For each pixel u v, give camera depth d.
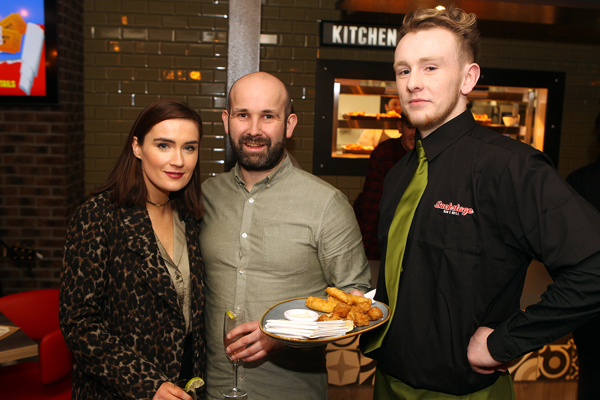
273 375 1.44
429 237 1.24
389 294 1.30
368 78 4.53
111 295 1.31
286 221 1.46
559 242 1.05
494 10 2.53
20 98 3.69
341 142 4.68
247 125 1.42
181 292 1.42
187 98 4.40
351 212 1.52
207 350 1.52
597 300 1.02
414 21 1.23
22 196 3.82
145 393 1.21
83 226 1.30
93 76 4.31
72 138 4.01
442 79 1.21
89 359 1.23
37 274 3.89
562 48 4.76
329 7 4.47
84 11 4.25
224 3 4.33
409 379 1.27
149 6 4.29
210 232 1.53
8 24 3.59
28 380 2.04
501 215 1.13
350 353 2.20
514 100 4.80
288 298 1.46
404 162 1.46
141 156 1.36
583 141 4.87
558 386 2.31
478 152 1.20
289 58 4.49
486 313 1.20
